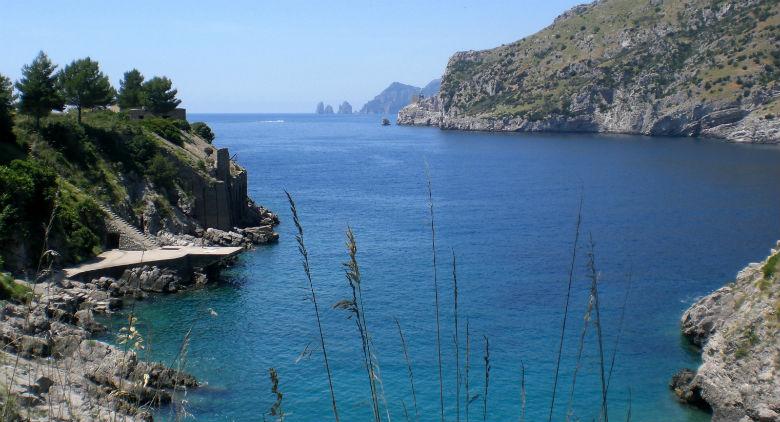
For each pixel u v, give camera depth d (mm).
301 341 51125
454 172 181750
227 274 72000
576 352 49500
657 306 61594
